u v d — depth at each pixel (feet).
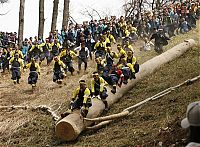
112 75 49.70
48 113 49.08
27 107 51.26
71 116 41.88
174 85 50.57
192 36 81.71
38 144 41.86
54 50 73.56
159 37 70.59
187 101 42.06
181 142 30.09
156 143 32.45
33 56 72.69
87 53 65.21
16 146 41.81
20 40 88.89
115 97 49.14
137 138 35.42
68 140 40.93
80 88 43.06
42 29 90.99
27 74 71.51
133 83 53.98
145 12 94.79
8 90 61.00
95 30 82.28
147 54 72.59
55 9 90.63
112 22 82.58
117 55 55.26
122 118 43.39
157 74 58.29
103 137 39.24
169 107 42.16
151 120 40.27
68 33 80.23
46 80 64.34
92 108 43.91
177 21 85.20
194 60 61.77
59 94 55.62
